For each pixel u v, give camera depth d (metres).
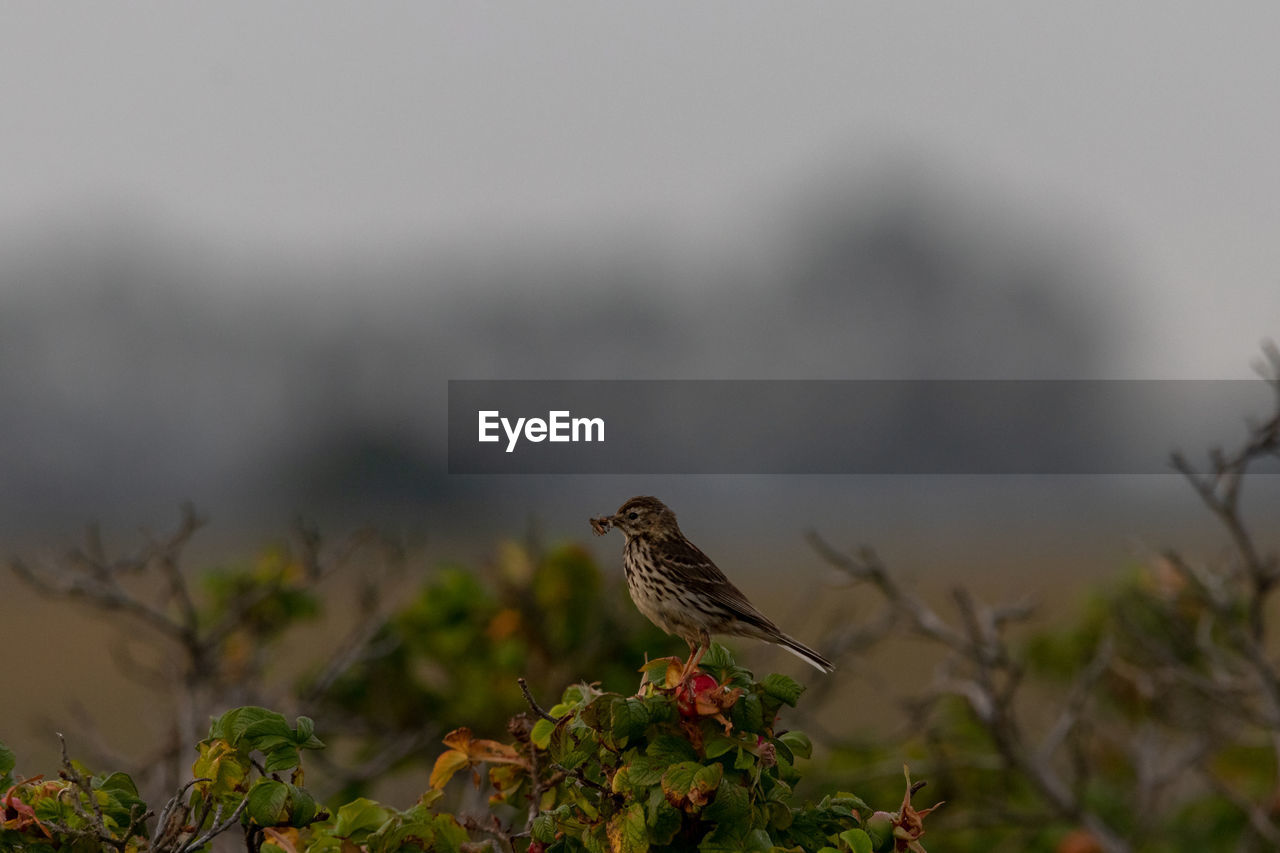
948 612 34.88
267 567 14.53
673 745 5.65
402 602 14.56
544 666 14.56
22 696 31.27
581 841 5.99
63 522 77.50
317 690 13.02
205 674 12.88
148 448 81.06
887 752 15.38
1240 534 11.36
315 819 6.14
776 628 11.01
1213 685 12.52
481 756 6.90
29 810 5.72
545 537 15.04
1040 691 17.77
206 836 5.57
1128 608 15.60
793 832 5.84
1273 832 12.12
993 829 14.50
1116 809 14.38
